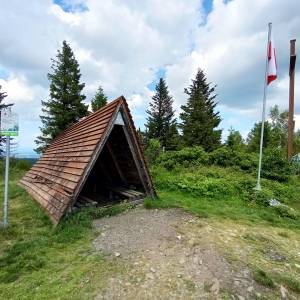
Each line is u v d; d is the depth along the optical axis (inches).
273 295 139.8
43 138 1091.3
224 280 148.6
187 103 1561.3
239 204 352.2
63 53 1105.4
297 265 179.2
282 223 280.5
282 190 426.0
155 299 134.0
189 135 1384.1
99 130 293.6
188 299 133.9
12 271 160.1
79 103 1101.1
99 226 238.7
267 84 399.2
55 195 283.3
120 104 295.7
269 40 400.2
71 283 147.9
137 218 261.0
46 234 219.3
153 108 1689.2
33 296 135.9
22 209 299.9
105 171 398.6
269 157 581.3
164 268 162.1
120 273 157.6
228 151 654.5
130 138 309.0
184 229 229.3
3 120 235.9
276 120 1957.4
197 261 169.5
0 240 208.4
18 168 768.3
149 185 324.8
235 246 199.9
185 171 571.5
